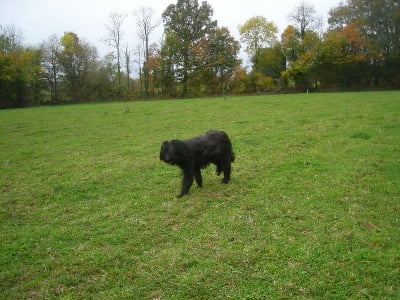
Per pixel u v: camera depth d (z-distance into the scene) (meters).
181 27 75.88
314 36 72.94
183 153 10.20
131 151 17.30
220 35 74.12
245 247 7.48
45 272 7.17
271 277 6.47
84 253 7.78
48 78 74.06
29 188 12.59
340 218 8.63
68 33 76.56
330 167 12.66
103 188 12.15
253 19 79.94
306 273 6.53
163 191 11.34
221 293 6.16
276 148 15.84
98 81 75.38
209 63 74.44
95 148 18.70
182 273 6.77
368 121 21.17
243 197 10.31
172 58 74.56
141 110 35.69
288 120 23.28
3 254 7.98
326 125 20.53
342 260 6.87
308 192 10.42
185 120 26.42
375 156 13.70
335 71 71.56
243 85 75.31
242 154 15.17
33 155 17.81
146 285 6.51
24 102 69.38
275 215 8.95
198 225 8.70
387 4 66.81
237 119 25.30
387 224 8.27
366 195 10.02
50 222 9.64
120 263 7.29
